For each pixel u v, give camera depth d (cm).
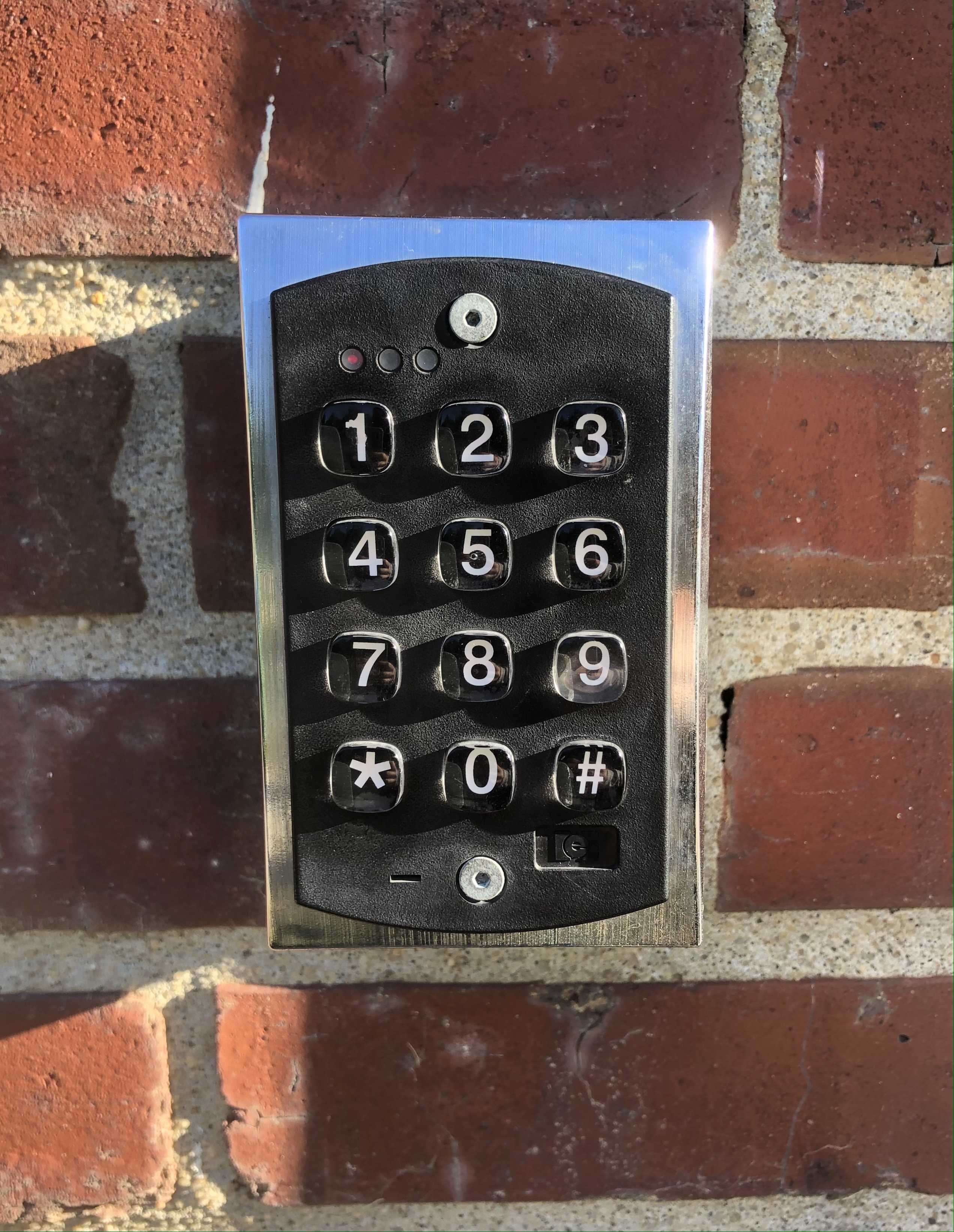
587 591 27
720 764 32
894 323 31
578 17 29
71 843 32
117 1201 34
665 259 27
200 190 29
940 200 30
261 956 33
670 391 27
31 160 29
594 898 28
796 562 31
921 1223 35
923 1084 34
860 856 33
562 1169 34
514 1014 33
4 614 31
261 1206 34
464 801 28
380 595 27
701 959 33
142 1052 33
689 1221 35
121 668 31
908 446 31
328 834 28
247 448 29
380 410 27
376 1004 33
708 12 29
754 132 30
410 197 30
